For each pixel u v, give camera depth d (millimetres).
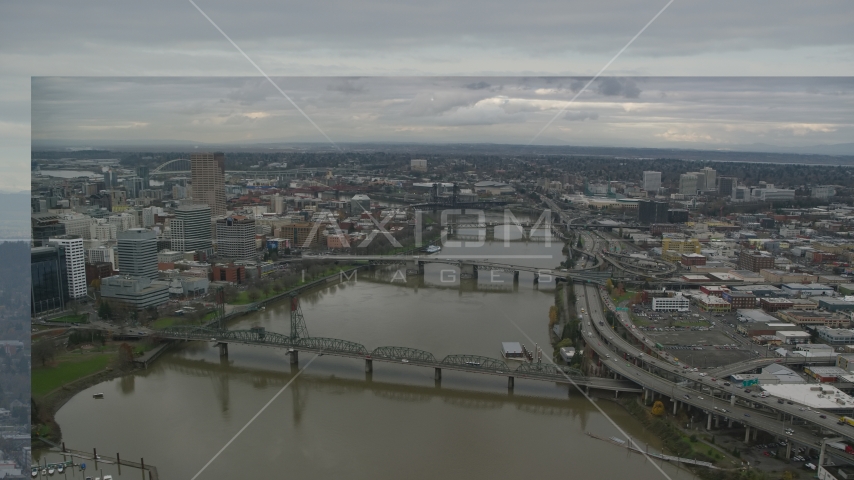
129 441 125062
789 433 116000
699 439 122188
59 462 117250
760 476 107312
